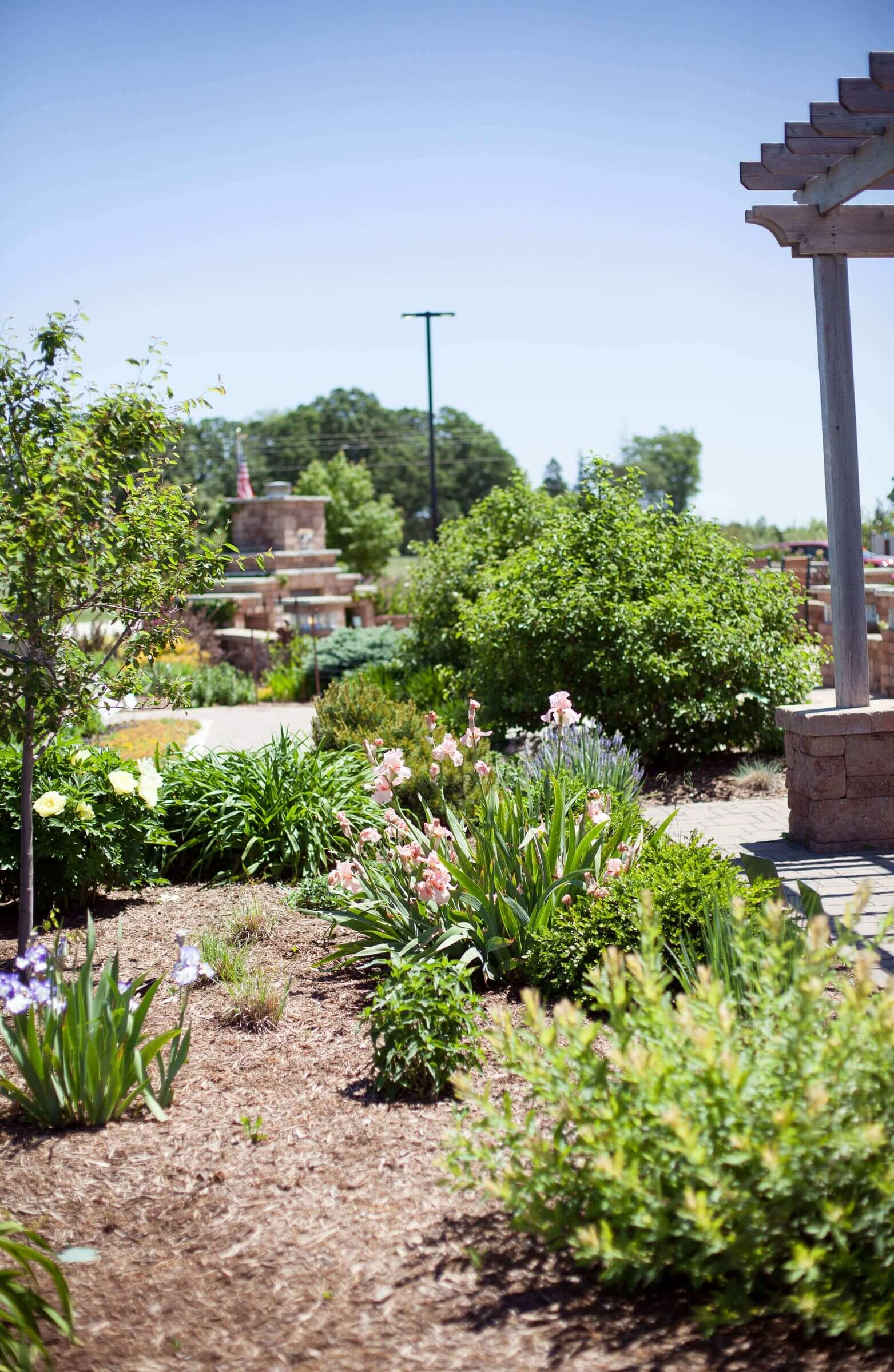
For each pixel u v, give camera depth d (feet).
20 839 20.45
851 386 23.95
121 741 42.22
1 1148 11.37
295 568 96.02
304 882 21.06
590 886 15.94
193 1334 8.28
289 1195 10.25
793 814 24.85
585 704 34.96
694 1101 7.91
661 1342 7.92
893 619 46.19
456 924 16.37
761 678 34.32
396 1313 8.43
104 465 16.28
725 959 13.38
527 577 36.88
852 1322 7.29
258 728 50.72
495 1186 8.41
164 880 22.22
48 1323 8.51
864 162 21.45
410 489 273.75
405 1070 12.25
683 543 36.94
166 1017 15.33
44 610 16.31
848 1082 7.85
